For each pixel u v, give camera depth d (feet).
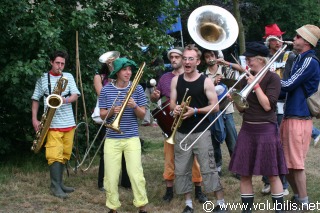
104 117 18.72
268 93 17.76
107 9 29.78
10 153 27.81
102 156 22.58
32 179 23.53
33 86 24.91
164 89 21.45
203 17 20.52
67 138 21.74
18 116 26.89
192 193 22.27
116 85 19.04
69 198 21.22
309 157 29.04
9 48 24.84
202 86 18.89
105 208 20.38
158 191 22.52
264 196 21.91
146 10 31.35
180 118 18.83
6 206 19.83
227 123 24.89
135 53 30.37
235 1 58.34
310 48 19.20
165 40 31.55
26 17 24.00
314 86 19.04
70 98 21.54
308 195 21.81
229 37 20.33
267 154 17.83
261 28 79.51
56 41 24.23
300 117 19.10
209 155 19.01
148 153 30.76
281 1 75.31
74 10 26.96
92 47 27.04
